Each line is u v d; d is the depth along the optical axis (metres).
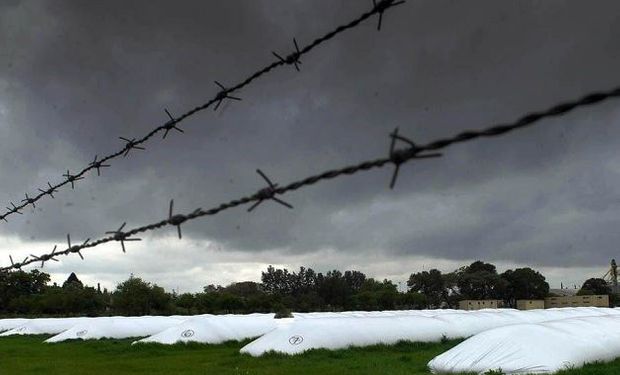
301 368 15.24
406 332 22.28
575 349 14.38
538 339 14.39
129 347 21.98
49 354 20.72
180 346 22.25
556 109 2.63
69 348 23.08
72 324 34.31
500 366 13.61
